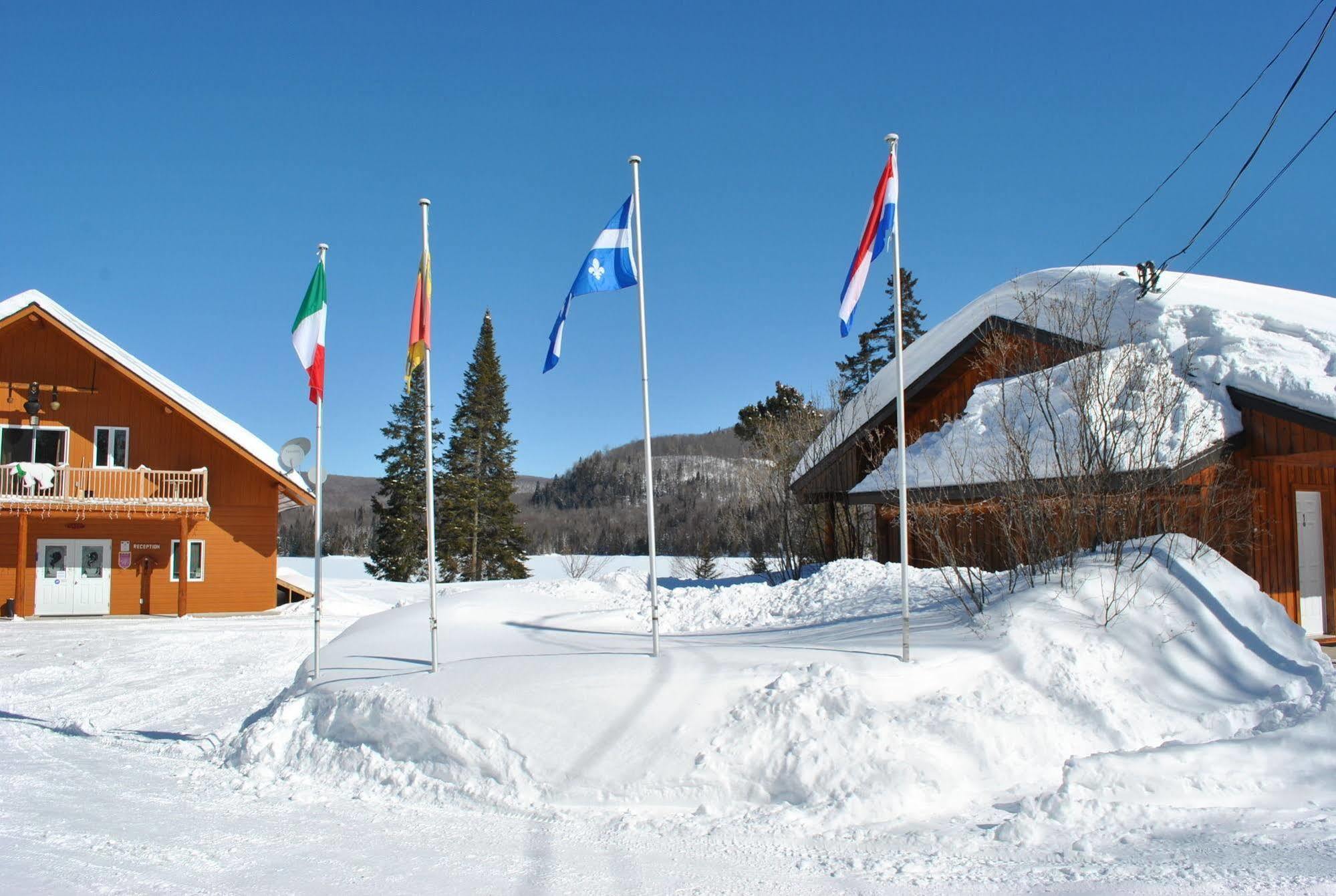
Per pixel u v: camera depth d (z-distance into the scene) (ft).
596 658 29.78
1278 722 25.62
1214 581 32.68
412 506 161.89
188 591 91.76
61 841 21.67
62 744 35.19
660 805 23.18
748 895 17.63
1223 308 45.44
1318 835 19.11
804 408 102.01
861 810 21.89
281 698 35.19
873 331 150.30
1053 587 31.89
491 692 27.78
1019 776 23.79
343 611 92.89
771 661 27.68
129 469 90.53
